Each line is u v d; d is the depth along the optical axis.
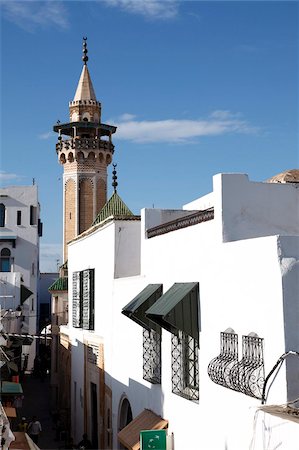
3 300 34.84
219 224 12.39
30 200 56.44
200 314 13.34
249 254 10.91
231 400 11.38
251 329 10.76
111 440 21.69
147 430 14.71
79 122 59.88
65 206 59.75
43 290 72.88
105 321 23.34
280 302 9.72
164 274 16.14
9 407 25.30
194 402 13.58
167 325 14.81
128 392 19.64
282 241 9.96
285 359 9.45
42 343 62.59
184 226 14.97
